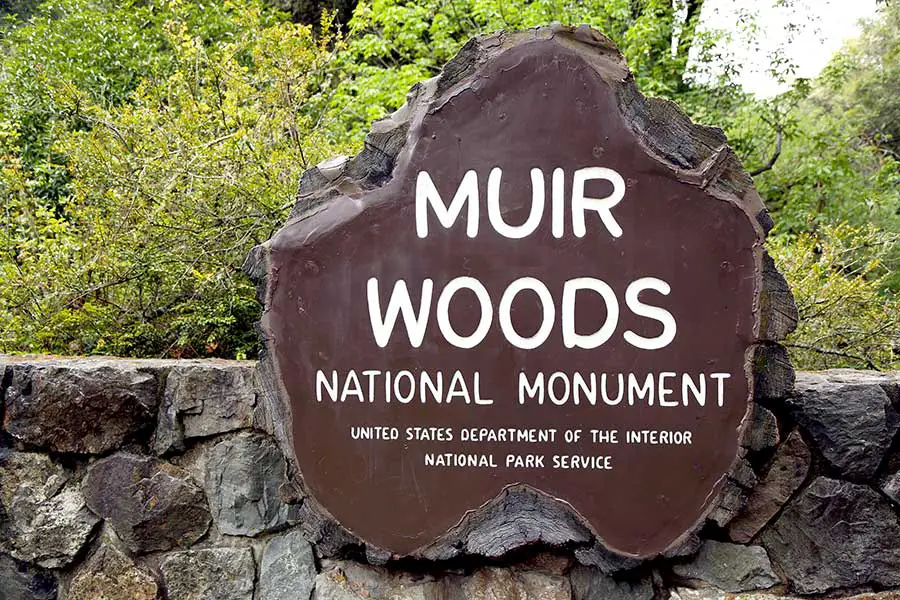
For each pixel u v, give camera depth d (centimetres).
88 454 207
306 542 205
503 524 188
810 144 858
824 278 419
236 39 548
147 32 715
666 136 189
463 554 191
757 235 186
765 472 197
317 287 192
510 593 196
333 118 566
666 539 187
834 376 224
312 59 398
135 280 325
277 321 193
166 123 363
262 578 204
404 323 191
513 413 189
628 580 196
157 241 326
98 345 308
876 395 195
